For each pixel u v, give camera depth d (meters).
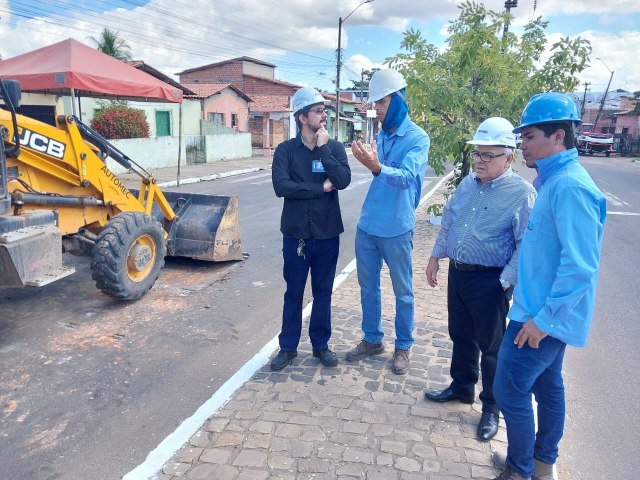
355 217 10.88
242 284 6.26
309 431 3.21
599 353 4.64
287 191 3.71
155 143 21.00
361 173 20.36
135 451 3.13
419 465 2.91
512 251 3.04
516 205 2.97
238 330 4.91
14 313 5.21
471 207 3.14
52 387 3.84
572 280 2.22
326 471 2.85
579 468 3.09
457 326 3.34
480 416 3.39
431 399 3.57
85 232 5.62
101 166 5.62
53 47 10.62
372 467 2.89
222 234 6.81
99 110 20.14
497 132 2.92
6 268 4.21
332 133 39.12
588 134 41.41
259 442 3.10
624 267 7.38
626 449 3.27
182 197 7.18
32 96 16.94
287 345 4.07
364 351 4.19
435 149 7.85
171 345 4.57
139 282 5.52
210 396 3.75
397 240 3.77
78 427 3.36
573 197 2.23
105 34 25.78
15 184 4.73
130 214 5.43
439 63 8.30
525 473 2.69
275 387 3.74
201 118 26.61
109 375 4.02
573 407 3.75
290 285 3.96
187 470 2.87
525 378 2.52
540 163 2.43
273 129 29.89
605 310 5.70
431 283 3.60
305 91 3.69
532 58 8.49
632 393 3.96
